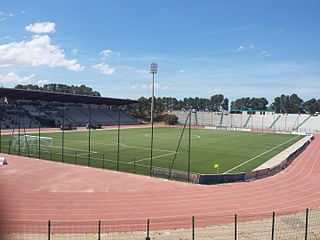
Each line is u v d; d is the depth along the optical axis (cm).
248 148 6606
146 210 2597
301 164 4853
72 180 3456
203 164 4712
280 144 7469
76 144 6275
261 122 13950
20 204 2647
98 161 4609
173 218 2431
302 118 13425
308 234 2059
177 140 7506
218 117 14900
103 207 2631
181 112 15612
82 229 2152
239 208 2714
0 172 3741
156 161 4766
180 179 3584
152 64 11512
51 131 8550
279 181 3700
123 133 8875
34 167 4050
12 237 1981
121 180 3512
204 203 2820
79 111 11969
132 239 1973
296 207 2781
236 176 3616
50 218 2352
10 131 8006
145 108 15350
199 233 2094
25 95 9156
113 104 12838
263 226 2230
